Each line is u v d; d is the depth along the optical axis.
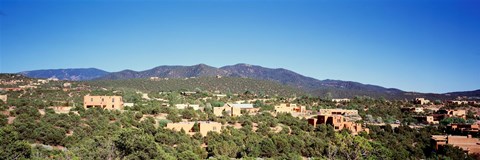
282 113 147.62
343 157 78.19
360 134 109.00
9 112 102.75
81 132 89.06
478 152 95.38
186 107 147.50
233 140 99.06
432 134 121.62
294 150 93.44
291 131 116.56
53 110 109.69
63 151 72.31
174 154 77.94
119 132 73.38
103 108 123.00
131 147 65.50
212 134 103.62
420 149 99.50
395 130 120.75
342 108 190.62
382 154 78.25
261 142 95.06
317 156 85.38
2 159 58.44
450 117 155.25
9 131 62.78
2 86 185.12
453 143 101.62
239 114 143.62
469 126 123.62
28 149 63.59
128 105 140.75
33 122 90.81
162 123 111.38
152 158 65.38
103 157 65.06
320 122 129.50
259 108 164.88
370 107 190.38
